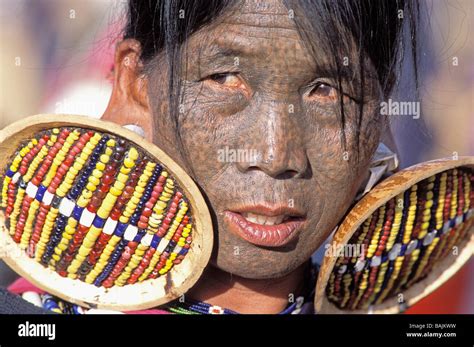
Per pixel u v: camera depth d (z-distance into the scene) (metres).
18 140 1.16
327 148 1.16
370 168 1.32
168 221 1.19
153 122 1.22
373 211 1.20
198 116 1.15
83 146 1.15
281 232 1.18
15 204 1.22
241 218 1.18
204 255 1.18
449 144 2.27
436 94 1.89
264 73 1.11
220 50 1.11
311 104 1.15
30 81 2.13
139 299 1.25
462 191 1.31
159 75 1.19
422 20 1.43
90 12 1.90
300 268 1.35
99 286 1.27
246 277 1.22
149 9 1.21
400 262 1.33
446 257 1.42
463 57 2.27
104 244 1.21
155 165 1.15
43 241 1.23
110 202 1.17
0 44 2.13
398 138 2.10
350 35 1.13
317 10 1.09
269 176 1.14
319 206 1.19
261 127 1.12
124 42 1.28
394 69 1.24
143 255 1.22
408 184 1.19
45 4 2.04
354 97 1.17
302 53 1.10
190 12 1.12
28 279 1.26
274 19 1.09
